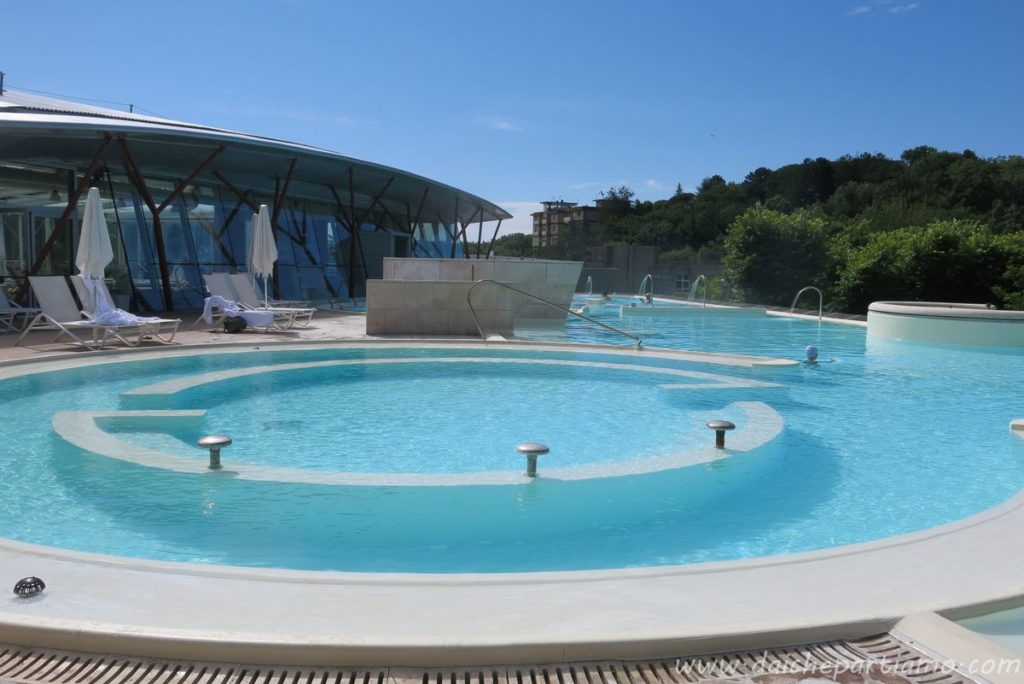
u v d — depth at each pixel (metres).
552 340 15.46
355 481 4.89
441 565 4.04
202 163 19.98
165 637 2.53
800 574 3.27
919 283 33.31
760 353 13.89
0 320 13.41
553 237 121.25
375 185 28.98
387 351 12.31
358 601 2.92
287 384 9.48
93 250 12.45
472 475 5.12
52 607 2.79
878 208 59.34
